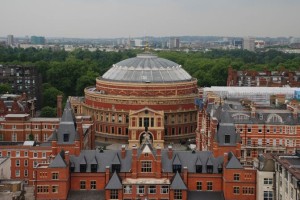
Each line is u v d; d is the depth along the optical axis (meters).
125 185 160.75
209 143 199.12
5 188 159.25
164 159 167.00
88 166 165.62
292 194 134.00
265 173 156.00
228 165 160.12
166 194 161.12
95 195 162.12
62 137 175.75
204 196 162.25
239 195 160.38
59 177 159.75
